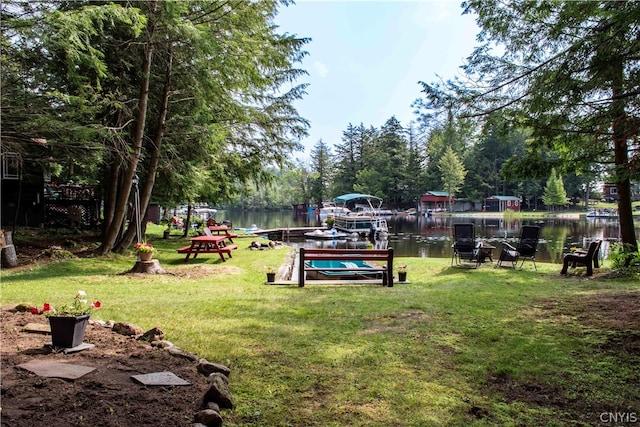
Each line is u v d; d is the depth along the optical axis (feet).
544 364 10.43
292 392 8.52
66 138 24.63
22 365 8.43
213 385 7.64
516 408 8.18
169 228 57.72
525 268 31.22
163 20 25.09
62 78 24.16
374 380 9.26
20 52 21.30
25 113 23.20
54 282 21.31
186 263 33.06
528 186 176.55
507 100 16.75
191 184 36.06
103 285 20.99
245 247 46.52
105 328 11.89
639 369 10.06
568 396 8.75
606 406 8.33
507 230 88.22
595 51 11.81
